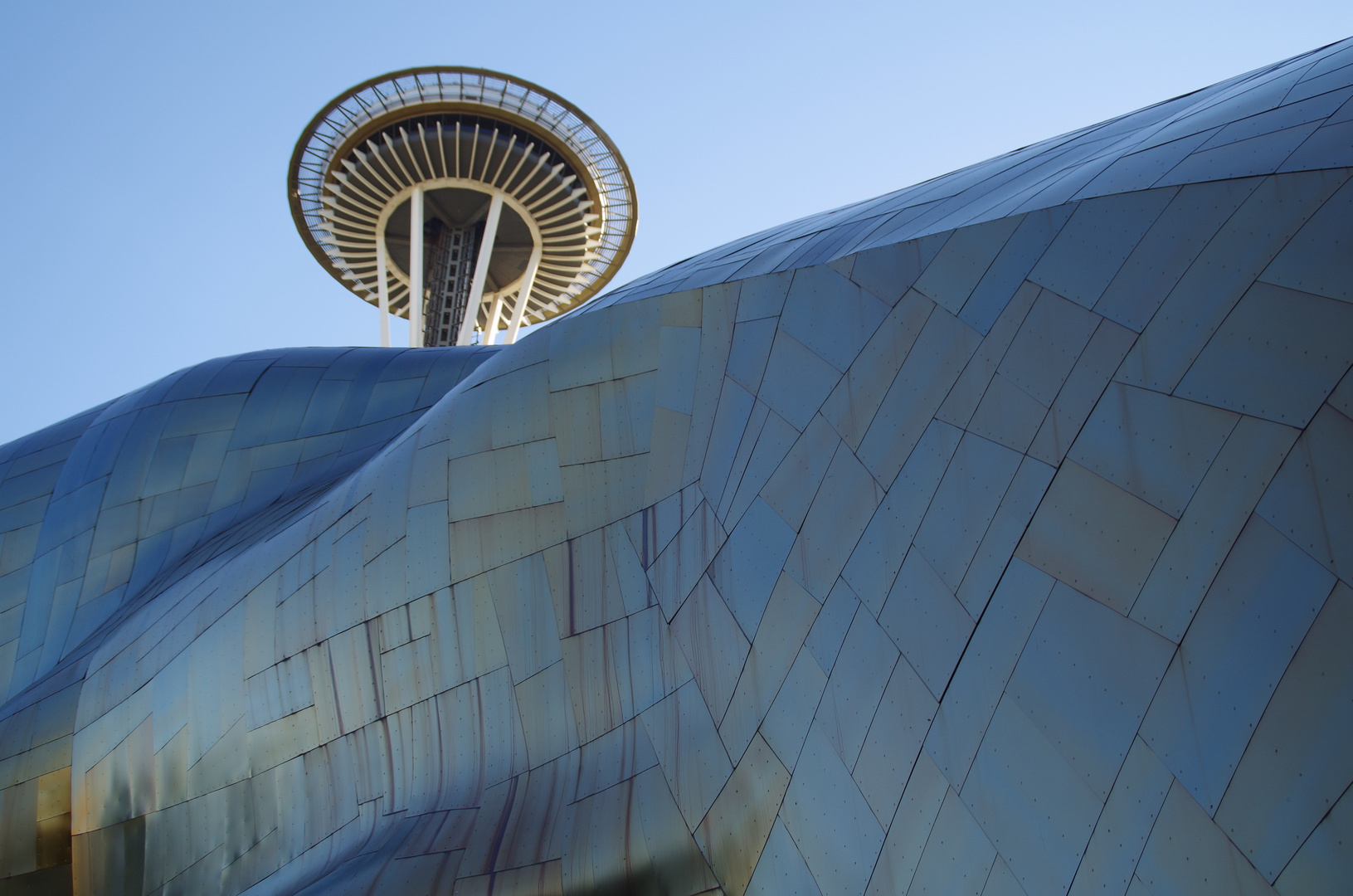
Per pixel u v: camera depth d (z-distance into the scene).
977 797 6.70
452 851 11.12
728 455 11.04
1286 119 6.98
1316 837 4.77
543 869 10.27
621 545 12.17
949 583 7.52
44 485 30.17
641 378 12.80
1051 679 6.43
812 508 9.41
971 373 8.06
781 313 11.00
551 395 13.65
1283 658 5.20
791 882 8.38
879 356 9.23
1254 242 6.32
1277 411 5.71
